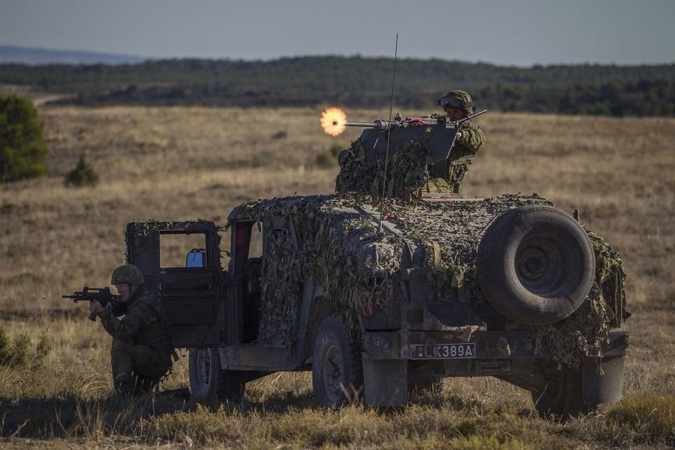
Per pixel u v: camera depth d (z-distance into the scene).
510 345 21.70
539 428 20.72
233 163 136.50
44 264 74.00
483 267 21.12
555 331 22.02
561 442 19.34
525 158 131.00
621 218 85.25
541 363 22.66
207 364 29.58
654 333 44.12
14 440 20.73
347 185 26.06
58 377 30.20
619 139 155.38
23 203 101.38
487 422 20.16
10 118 133.75
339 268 22.02
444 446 18.66
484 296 21.55
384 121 25.44
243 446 19.34
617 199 93.75
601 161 127.81
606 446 19.72
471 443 18.48
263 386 29.83
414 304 21.22
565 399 23.25
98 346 39.88
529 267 21.64
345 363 21.73
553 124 180.88
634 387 27.58
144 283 26.97
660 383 28.28
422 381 26.72
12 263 75.31
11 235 87.00
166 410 23.69
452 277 21.31
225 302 27.20
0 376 29.23
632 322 47.81
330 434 19.95
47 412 23.16
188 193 104.44
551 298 21.31
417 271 21.34
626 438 19.98
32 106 135.25
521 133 163.00
